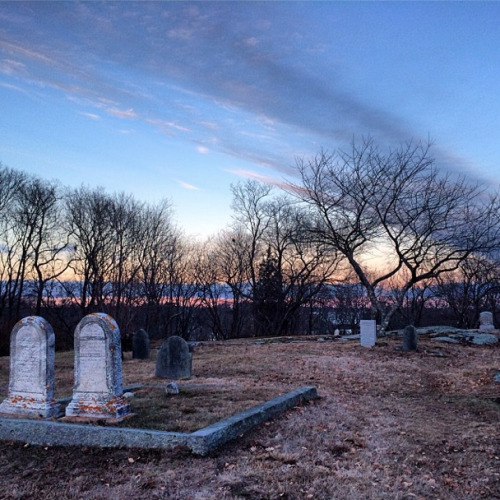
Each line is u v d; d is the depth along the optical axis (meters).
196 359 19.86
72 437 7.89
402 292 29.75
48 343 9.32
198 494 6.08
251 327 53.16
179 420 8.67
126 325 44.41
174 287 51.78
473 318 46.34
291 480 6.47
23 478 6.86
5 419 8.50
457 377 15.99
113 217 44.94
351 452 7.65
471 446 8.16
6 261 42.03
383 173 29.97
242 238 51.31
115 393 9.06
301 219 42.41
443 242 29.41
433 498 6.06
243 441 7.89
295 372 16.36
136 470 6.84
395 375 16.17
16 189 41.22
